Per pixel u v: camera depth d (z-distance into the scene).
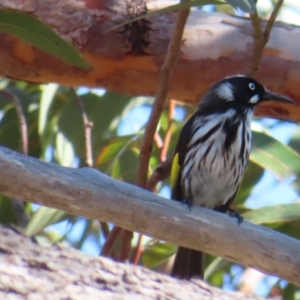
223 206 11.22
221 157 11.24
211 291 7.82
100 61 10.13
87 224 13.04
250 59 10.17
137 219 7.47
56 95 13.98
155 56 10.06
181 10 9.04
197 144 11.26
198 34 10.21
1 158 7.14
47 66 10.29
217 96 11.41
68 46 8.45
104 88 10.51
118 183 7.43
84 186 7.30
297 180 11.69
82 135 12.80
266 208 11.12
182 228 7.54
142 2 10.04
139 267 7.64
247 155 11.45
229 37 10.19
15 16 8.26
